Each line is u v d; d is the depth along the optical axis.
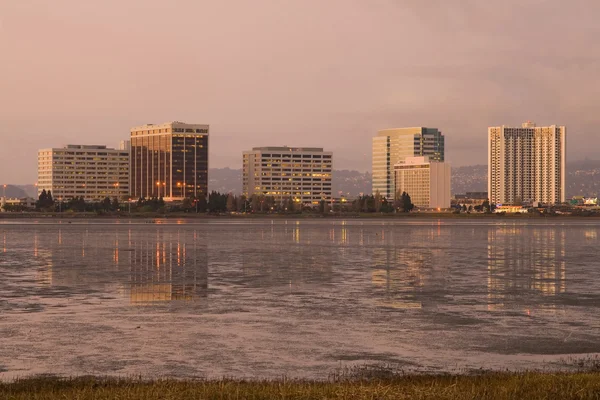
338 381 37.62
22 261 113.62
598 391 32.38
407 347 47.00
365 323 55.62
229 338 49.53
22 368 41.12
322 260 117.12
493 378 36.84
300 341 48.69
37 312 60.34
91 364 42.09
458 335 50.94
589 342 48.66
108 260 115.94
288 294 72.69
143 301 67.25
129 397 31.95
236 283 82.75
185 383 35.78
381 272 96.81
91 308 62.69
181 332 51.56
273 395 31.84
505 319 57.69
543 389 32.75
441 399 31.45
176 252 135.75
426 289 77.31
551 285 81.44
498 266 107.00
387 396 31.92
